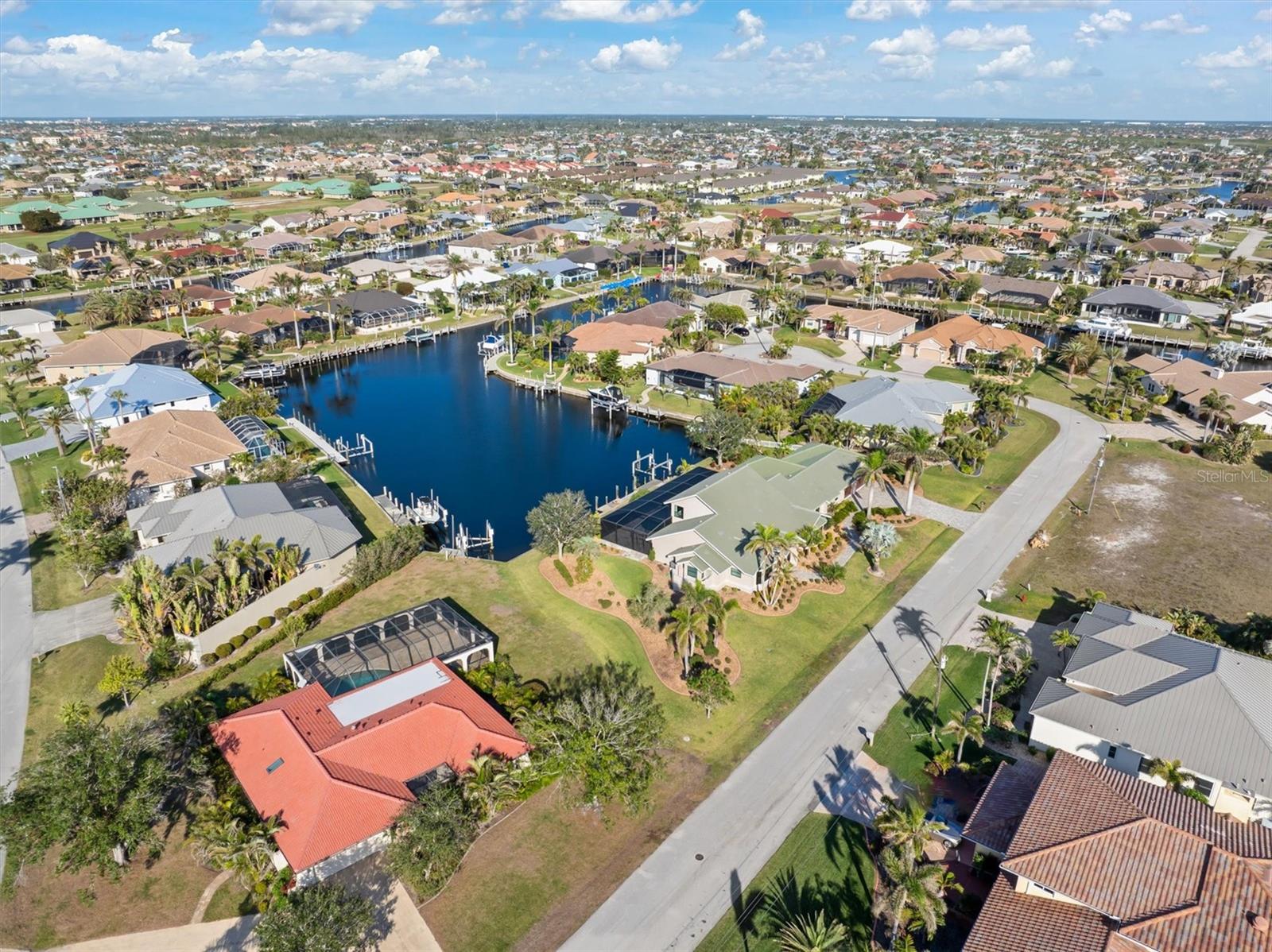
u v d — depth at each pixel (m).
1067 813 47.50
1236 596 80.88
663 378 147.50
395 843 49.62
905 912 44.81
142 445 105.31
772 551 77.88
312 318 186.25
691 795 57.06
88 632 74.88
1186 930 40.25
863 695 67.12
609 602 79.19
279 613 76.62
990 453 116.38
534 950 45.94
